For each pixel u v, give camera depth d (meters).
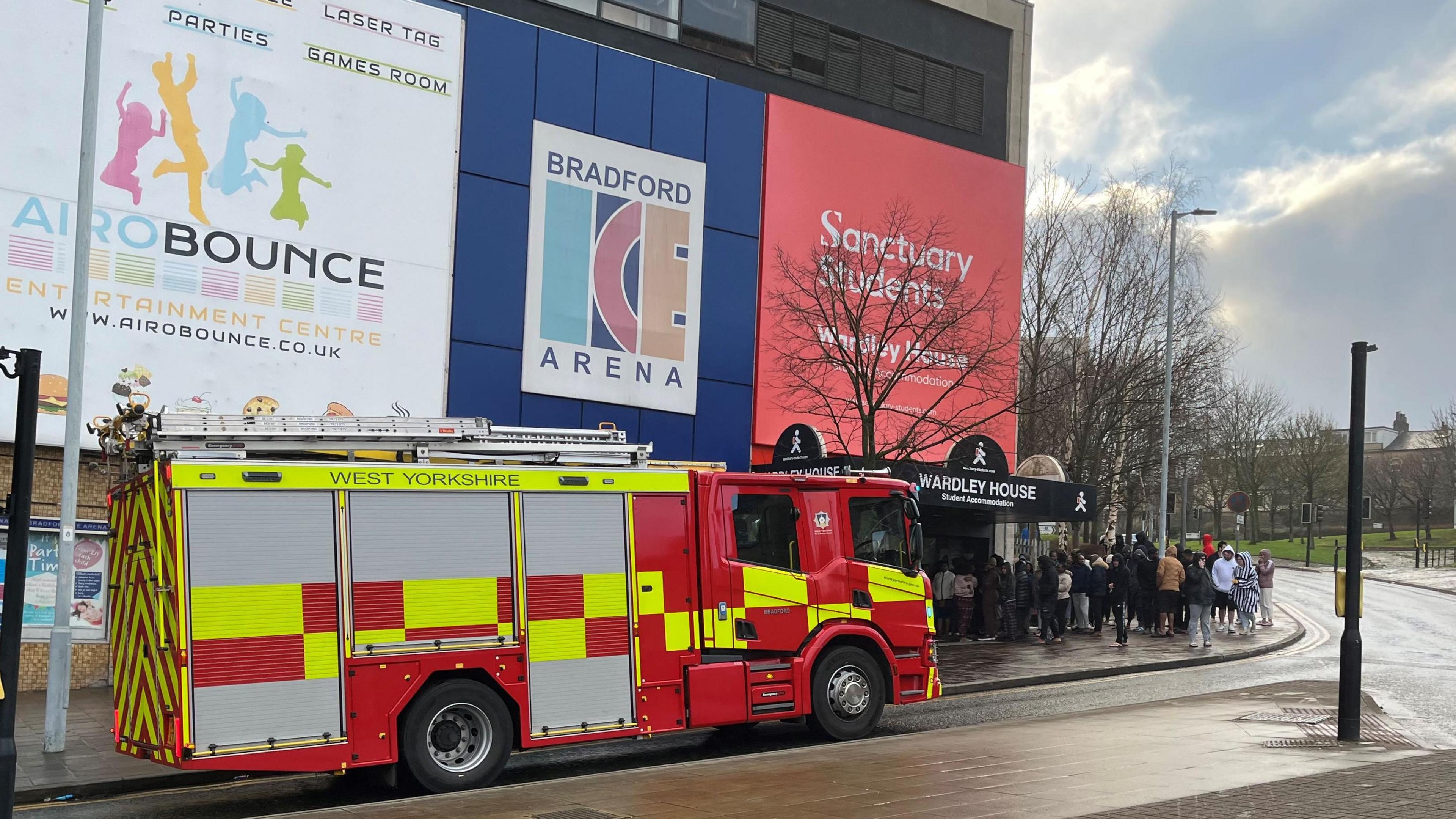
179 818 9.80
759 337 24.06
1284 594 41.19
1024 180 28.30
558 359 21.56
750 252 24.06
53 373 17.00
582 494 11.49
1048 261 34.97
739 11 24.53
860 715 12.98
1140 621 25.83
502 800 9.19
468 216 20.73
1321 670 19.88
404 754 10.31
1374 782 9.09
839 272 24.17
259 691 9.76
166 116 18.03
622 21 23.02
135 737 10.27
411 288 20.09
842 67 25.95
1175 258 33.44
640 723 11.48
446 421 11.18
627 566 11.63
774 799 8.94
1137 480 41.81
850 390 24.95
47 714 12.48
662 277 22.89
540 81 21.61
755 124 24.30
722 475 12.35
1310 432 73.88
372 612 10.28
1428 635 26.84
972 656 20.91
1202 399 44.25
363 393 19.55
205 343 18.17
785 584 12.61
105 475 17.47
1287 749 10.96
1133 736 11.89
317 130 19.34
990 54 28.42
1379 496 81.88
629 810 8.64
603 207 22.23
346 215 19.53
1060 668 19.27
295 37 19.20
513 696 10.84
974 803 8.58
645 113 22.81
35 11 17.09
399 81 20.16
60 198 17.19
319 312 19.22
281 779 11.66
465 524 10.82
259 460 10.16
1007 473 23.03
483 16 21.08
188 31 18.28
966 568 23.92
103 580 17.52
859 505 13.34
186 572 9.62
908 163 26.33
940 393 26.34
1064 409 34.44
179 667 9.52
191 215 18.16
